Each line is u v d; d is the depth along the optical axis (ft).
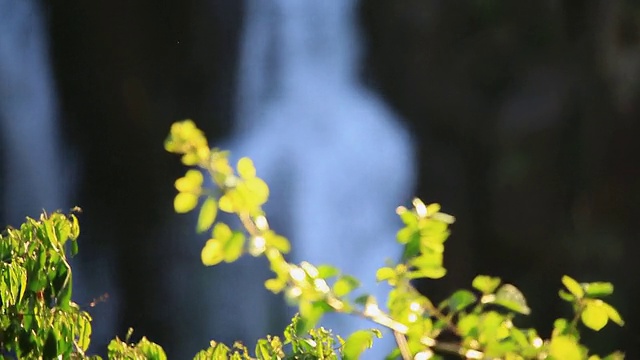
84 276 42.24
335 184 42.63
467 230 39.88
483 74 40.24
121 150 43.09
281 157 43.06
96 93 42.55
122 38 42.63
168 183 43.14
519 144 38.42
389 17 42.06
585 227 36.83
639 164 35.63
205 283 42.09
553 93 37.86
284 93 43.52
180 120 43.57
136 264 42.70
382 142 41.98
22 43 41.45
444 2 40.88
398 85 42.01
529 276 38.24
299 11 43.45
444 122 40.91
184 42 43.60
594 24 36.58
